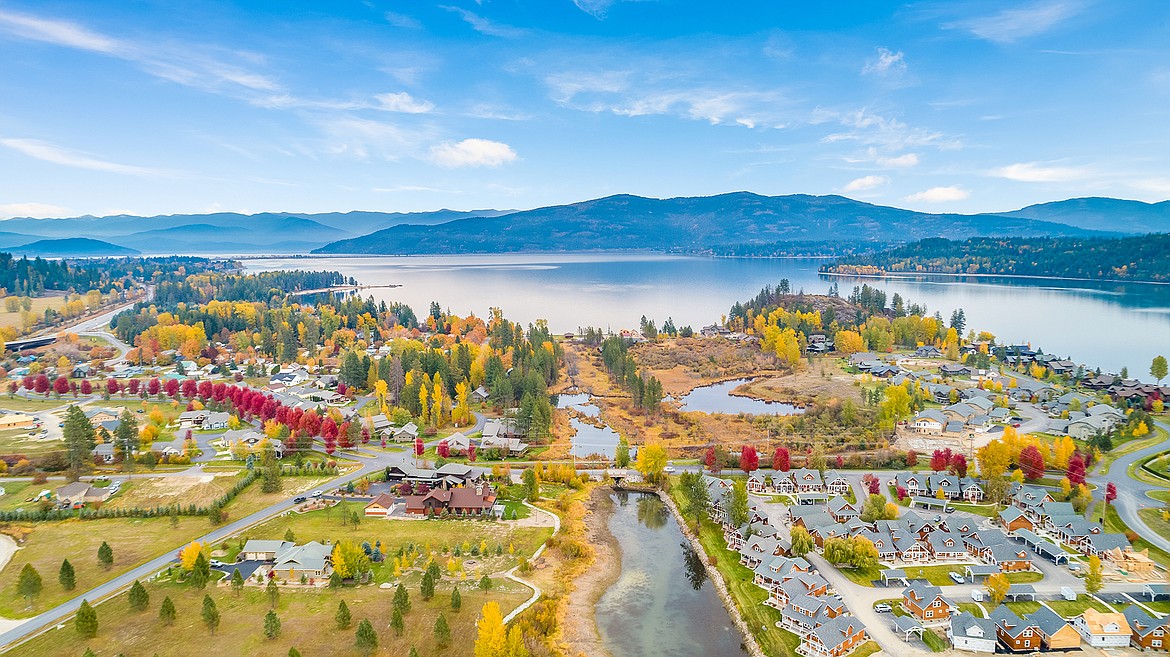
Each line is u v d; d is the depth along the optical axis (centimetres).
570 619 10394
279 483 15025
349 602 10250
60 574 10606
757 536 12306
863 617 9994
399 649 9044
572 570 11906
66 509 13575
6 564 11325
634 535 13712
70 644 8994
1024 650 9150
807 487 15162
